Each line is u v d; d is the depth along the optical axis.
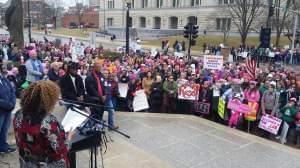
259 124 11.04
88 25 105.12
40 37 63.00
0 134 6.35
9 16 22.67
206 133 9.42
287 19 50.06
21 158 3.13
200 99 12.24
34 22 110.25
